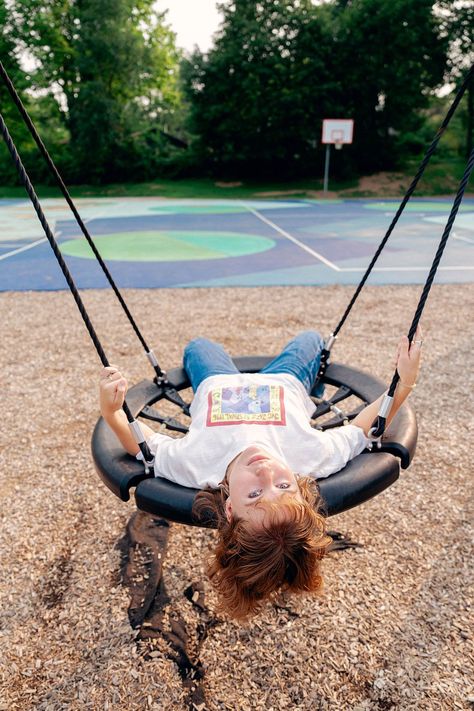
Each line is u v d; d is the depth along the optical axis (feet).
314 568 5.39
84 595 7.07
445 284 24.06
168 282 24.66
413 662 6.02
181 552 7.83
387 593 6.98
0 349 16.03
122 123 103.71
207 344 9.10
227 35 96.78
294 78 96.27
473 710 5.48
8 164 103.04
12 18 90.79
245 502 5.37
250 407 6.82
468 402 12.32
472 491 9.09
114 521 8.50
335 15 100.58
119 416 6.50
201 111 100.94
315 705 5.60
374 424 6.81
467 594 6.95
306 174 103.76
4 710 5.61
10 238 39.70
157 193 94.07
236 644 6.30
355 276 25.73
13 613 6.80
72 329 17.83
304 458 6.34
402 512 8.59
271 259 30.58
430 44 93.91
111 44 94.68
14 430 11.29
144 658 6.14
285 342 16.40
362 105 98.12
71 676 5.96
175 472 6.30
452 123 115.03
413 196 88.84
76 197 89.86
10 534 8.20
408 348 6.18
